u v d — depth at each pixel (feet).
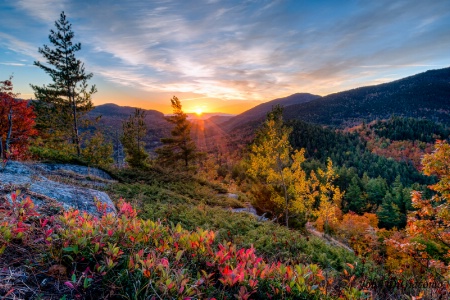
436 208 33.35
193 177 79.61
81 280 7.44
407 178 393.70
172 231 11.31
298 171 65.05
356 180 307.58
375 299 11.05
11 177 21.47
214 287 8.41
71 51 78.02
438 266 24.40
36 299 6.43
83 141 82.33
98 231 9.21
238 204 62.95
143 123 110.52
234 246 10.69
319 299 8.74
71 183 33.65
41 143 73.05
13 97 58.90
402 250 31.01
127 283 7.34
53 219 10.73
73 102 79.66
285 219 66.33
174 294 7.02
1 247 7.85
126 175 60.64
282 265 9.30
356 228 119.03
